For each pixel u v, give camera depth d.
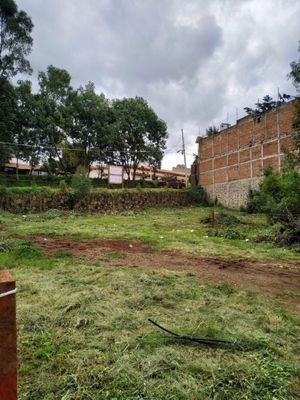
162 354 2.52
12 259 6.01
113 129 28.95
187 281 4.96
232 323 3.27
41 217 16.09
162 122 33.41
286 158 13.44
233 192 23.84
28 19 22.14
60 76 27.25
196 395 2.00
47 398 1.93
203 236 10.93
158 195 25.16
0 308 1.15
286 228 9.87
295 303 4.13
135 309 3.64
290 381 2.20
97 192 21.47
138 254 7.38
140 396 1.97
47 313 3.40
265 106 23.47
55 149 26.56
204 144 28.03
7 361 1.17
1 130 21.61
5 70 21.55
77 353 2.52
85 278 4.90
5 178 23.20
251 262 6.84
